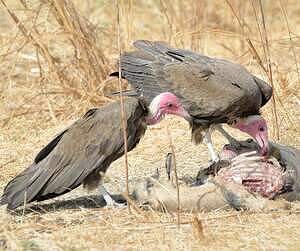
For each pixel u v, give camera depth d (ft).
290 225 34.01
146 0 66.08
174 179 38.32
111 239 32.94
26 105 51.67
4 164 43.50
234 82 42.75
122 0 54.29
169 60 43.98
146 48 44.91
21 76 54.54
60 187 36.22
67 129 37.09
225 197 35.88
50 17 56.03
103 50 54.03
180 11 57.98
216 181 36.45
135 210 35.53
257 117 43.32
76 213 36.32
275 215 35.22
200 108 42.80
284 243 32.22
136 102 37.17
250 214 35.37
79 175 36.24
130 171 41.98
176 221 34.60
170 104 38.34
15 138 48.03
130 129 36.76
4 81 53.83
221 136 47.52
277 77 51.83
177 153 44.47
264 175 36.76
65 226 34.78
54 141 37.27
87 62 51.75
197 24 56.39
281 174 36.91
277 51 57.41
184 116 38.70
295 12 68.49
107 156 36.42
